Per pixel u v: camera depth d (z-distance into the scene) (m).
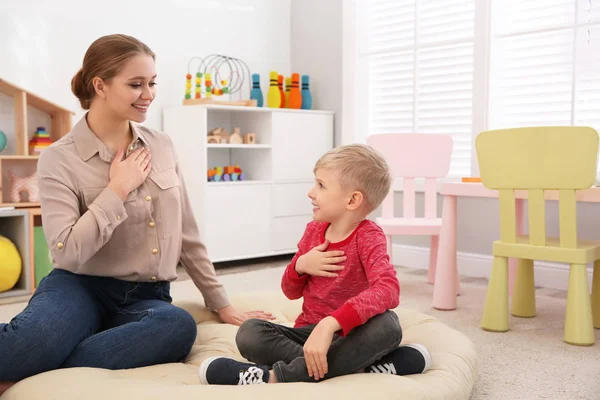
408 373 1.56
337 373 1.45
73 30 3.57
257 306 2.23
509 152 2.37
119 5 3.74
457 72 3.71
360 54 4.20
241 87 4.32
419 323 2.02
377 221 3.20
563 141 2.25
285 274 1.61
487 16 3.50
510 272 3.02
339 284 1.50
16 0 3.35
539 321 2.57
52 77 3.51
